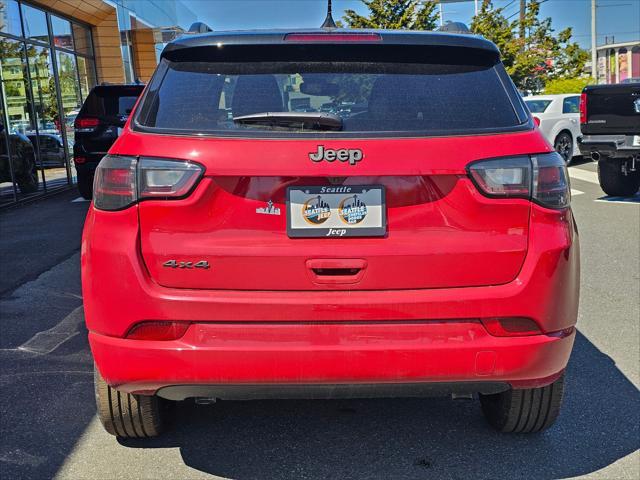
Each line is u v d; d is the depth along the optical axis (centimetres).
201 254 245
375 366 245
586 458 302
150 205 246
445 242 249
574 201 1001
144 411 295
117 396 289
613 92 885
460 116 259
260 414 348
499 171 249
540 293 250
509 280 252
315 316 244
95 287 250
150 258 247
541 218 253
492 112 262
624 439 318
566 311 257
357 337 245
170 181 245
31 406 357
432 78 272
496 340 249
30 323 496
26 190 1187
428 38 279
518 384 257
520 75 2919
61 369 408
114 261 247
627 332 457
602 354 420
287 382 246
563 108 1502
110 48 1714
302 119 249
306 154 245
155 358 245
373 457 304
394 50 277
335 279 247
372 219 247
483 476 288
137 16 2017
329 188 246
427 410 352
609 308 507
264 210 246
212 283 247
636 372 393
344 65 272
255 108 259
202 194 244
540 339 251
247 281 246
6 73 1141
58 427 334
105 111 1118
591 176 1285
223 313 244
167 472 293
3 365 414
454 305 246
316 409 354
